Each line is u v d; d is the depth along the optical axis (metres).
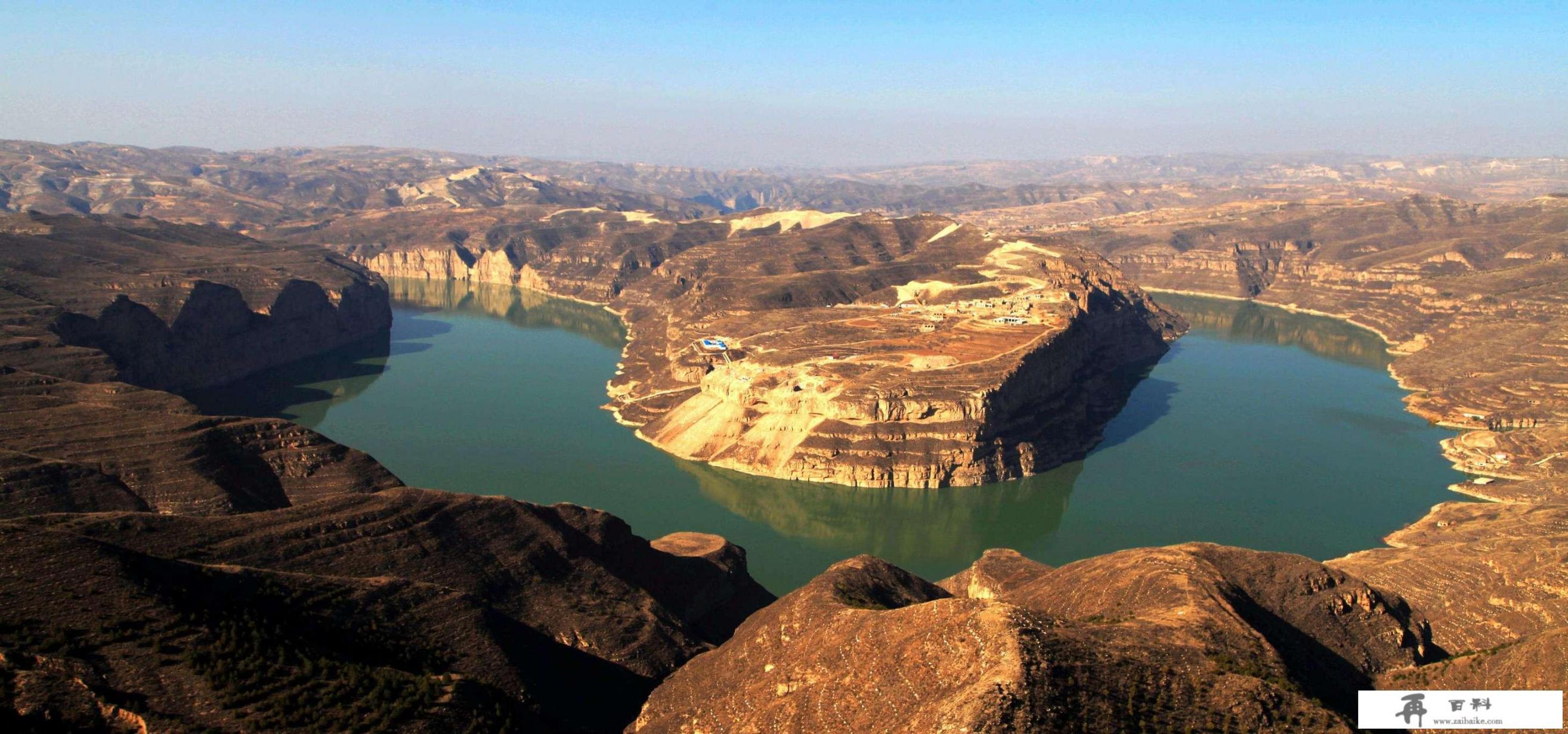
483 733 101.19
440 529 145.38
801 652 116.94
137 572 105.62
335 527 139.38
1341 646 125.94
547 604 140.88
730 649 129.12
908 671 101.75
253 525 136.88
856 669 106.31
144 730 88.62
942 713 90.44
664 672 136.12
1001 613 103.12
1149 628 109.50
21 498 152.38
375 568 134.88
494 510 153.25
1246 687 96.69
